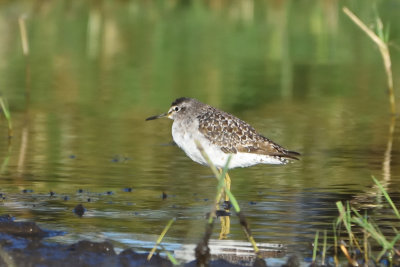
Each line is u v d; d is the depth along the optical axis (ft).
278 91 66.23
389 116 58.13
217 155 40.78
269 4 105.19
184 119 41.81
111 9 102.73
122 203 36.68
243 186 40.14
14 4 102.01
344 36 89.71
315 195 37.99
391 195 37.76
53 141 50.57
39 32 90.74
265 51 82.48
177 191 39.01
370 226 29.48
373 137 51.75
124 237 31.40
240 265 27.94
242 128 41.06
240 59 78.74
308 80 70.18
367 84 68.74
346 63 77.30
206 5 104.47
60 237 31.24
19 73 72.64
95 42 86.63
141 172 43.01
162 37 88.89
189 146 41.52
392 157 46.21
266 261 28.58
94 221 33.60
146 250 29.84
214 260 28.43
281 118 57.31
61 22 95.66
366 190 38.83
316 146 49.26
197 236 31.55
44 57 79.36
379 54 81.25
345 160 45.62
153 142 50.90
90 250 29.25
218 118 41.06
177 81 69.46
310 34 90.33
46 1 104.78
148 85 68.23
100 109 60.23
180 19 97.81
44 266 27.81
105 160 45.75
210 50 82.84
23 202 36.63
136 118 57.77
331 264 28.25
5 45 83.97
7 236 30.78
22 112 59.06
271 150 40.83
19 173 42.42
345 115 58.34
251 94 64.90
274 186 40.04
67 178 41.50
